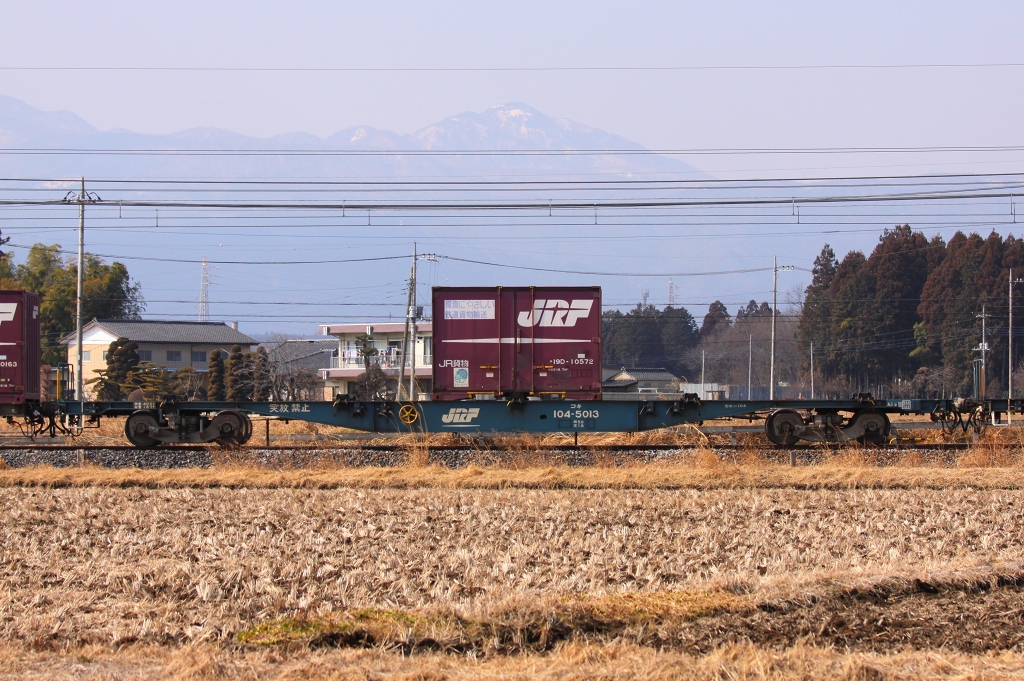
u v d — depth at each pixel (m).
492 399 48.53
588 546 26.42
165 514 31.78
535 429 47.56
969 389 139.62
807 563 24.50
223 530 29.03
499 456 45.03
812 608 19.95
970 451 45.19
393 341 139.88
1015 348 142.00
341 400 48.12
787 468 42.19
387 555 25.25
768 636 18.23
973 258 147.62
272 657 17.14
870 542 27.00
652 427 47.59
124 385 120.50
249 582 22.42
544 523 29.77
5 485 39.97
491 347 47.88
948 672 16.11
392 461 45.09
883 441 48.31
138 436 48.34
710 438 52.25
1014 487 38.12
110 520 30.88
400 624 18.69
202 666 16.27
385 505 33.31
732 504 33.19
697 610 19.59
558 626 18.67
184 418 48.19
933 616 19.53
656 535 27.98
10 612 20.00
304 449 45.62
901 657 16.78
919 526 29.34
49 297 160.00
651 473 40.84
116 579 22.95
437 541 27.33
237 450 45.62
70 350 151.62
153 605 20.55
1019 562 23.23
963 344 141.50
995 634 18.44
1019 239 146.25
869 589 20.95
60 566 24.52
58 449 45.91
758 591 20.78
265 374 112.56
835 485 38.75
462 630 18.58
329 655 17.12
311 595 21.25
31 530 29.56
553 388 47.69
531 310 47.94
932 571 22.22
